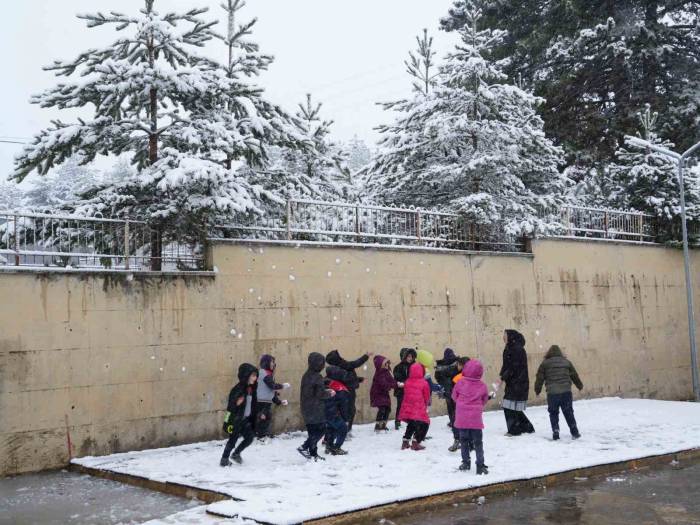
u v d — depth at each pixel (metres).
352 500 8.30
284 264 14.25
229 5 16.41
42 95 13.26
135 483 9.98
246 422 10.78
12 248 11.62
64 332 11.55
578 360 19.31
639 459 11.07
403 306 15.99
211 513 8.09
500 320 17.75
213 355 13.16
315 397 10.83
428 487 8.95
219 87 14.09
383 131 20.80
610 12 28.72
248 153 14.55
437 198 20.31
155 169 13.38
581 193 27.86
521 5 29.44
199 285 13.09
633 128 27.67
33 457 11.08
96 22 13.64
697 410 16.73
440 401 16.55
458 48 19.58
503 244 18.47
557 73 28.92
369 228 15.99
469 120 19.17
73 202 13.81
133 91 13.63
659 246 21.89
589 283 19.88
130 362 12.19
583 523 8.02
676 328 22.02
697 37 28.92
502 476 9.64
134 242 13.13
